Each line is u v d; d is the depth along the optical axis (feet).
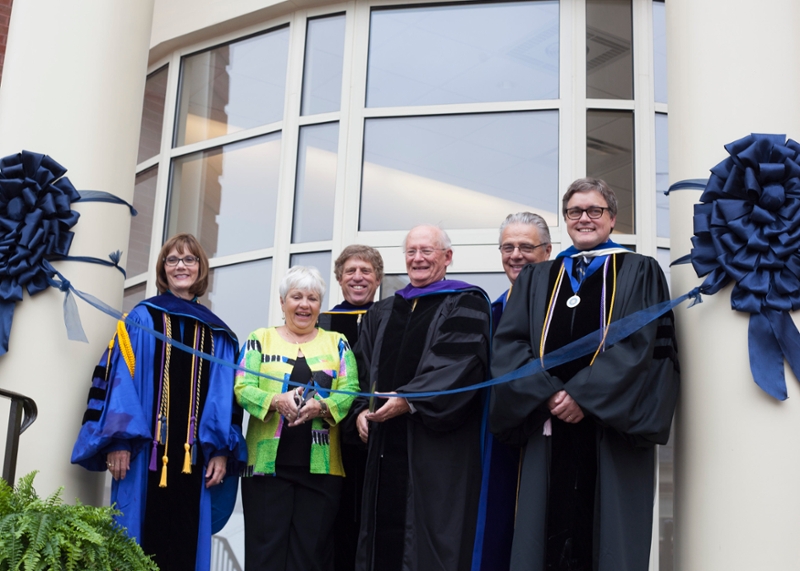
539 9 20.45
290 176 21.18
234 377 13.19
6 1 21.35
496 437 12.20
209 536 12.74
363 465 13.79
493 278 19.31
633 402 11.10
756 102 12.02
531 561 11.37
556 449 11.80
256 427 13.12
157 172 23.53
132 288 23.27
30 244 13.16
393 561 12.28
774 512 10.83
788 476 10.89
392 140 20.66
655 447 11.78
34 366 13.12
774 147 11.34
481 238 19.51
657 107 19.54
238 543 19.70
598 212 12.48
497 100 20.26
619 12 20.04
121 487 12.50
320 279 13.60
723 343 11.45
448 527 12.24
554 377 11.51
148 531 12.53
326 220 20.70
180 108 23.67
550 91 19.99
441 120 20.49
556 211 19.34
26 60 14.20
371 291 15.79
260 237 21.49
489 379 12.99
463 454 12.59
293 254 20.85
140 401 12.73
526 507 11.62
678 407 12.03
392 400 12.37
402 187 20.34
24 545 10.30
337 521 13.70
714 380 11.46
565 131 19.56
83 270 13.60
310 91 21.65
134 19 14.89
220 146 22.74
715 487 11.21
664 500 18.01
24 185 13.35
